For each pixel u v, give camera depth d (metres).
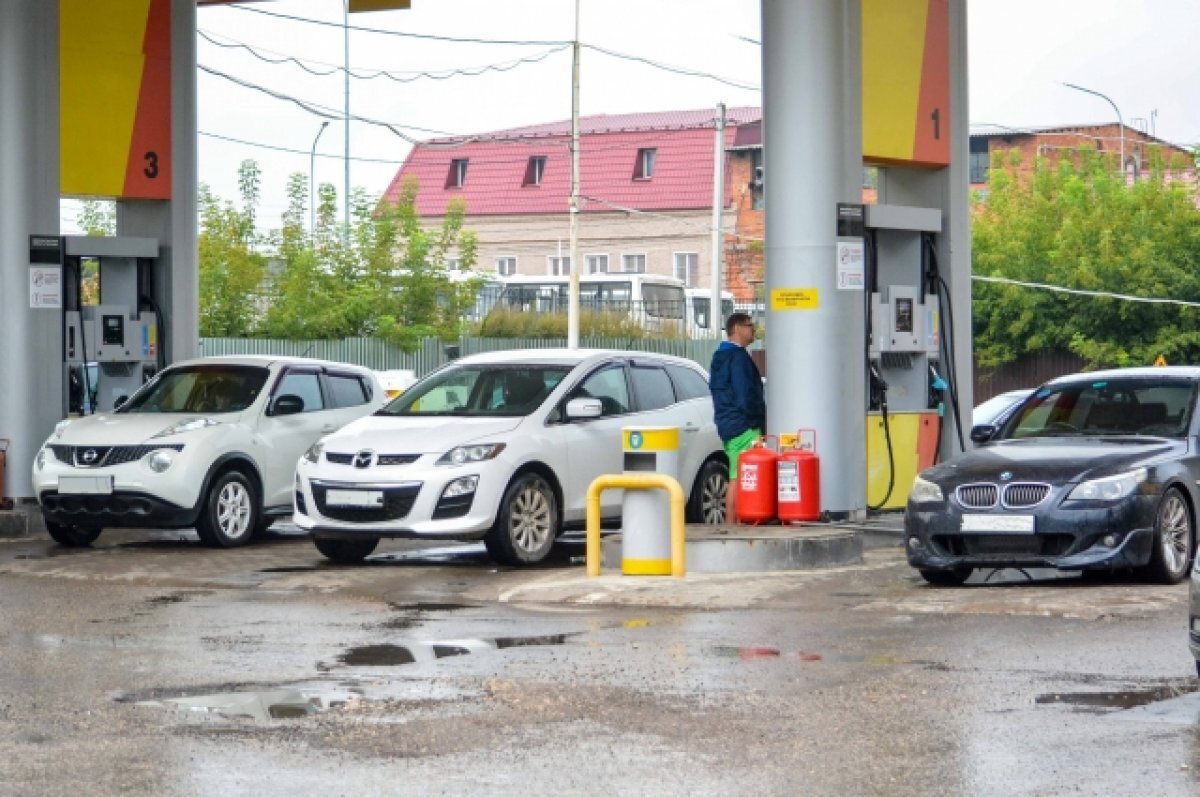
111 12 22.53
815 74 18.73
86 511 19.25
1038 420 16.17
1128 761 8.08
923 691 9.84
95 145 22.42
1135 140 86.12
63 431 19.69
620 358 19.12
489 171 94.50
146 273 23.22
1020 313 56.41
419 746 8.51
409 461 17.03
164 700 9.79
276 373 20.61
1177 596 13.55
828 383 18.84
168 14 23.11
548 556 18.81
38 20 21.81
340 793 7.61
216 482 19.52
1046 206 58.03
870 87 19.44
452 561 18.08
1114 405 15.95
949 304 20.77
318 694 9.91
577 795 7.55
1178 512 14.77
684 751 8.38
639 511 15.71
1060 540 14.32
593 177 91.00
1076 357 56.66
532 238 92.31
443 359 50.53
